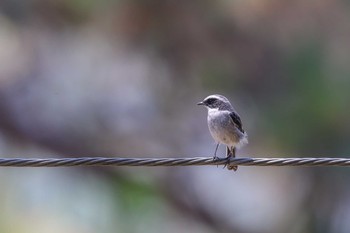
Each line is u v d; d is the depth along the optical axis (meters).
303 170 18.64
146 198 19.00
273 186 19.34
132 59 17.86
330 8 16.89
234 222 19.61
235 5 17.08
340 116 16.69
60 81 18.33
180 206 19.19
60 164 10.07
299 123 16.89
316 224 18.55
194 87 17.72
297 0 16.92
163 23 17.27
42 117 18.38
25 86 18.30
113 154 18.22
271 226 19.25
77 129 18.33
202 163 10.27
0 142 18.77
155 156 18.20
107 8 17.45
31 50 18.06
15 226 19.42
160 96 18.00
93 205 19.33
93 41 17.89
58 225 19.44
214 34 17.22
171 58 17.52
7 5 17.69
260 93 17.22
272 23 17.00
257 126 17.39
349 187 18.16
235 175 19.84
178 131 18.14
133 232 19.03
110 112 18.31
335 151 16.94
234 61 17.28
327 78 16.62
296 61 16.73
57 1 17.56
